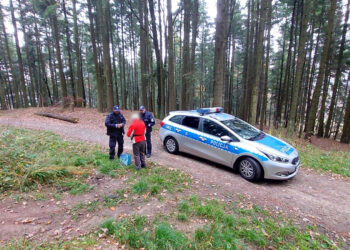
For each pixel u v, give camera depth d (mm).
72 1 15898
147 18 14188
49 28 22281
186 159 6410
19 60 20500
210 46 24312
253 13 15391
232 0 14133
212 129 5969
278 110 18031
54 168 4473
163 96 15328
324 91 16125
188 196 4016
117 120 5684
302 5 13055
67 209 3406
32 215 3195
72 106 15656
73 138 7902
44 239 2676
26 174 4078
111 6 20922
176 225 3078
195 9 17047
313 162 6723
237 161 5336
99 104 15188
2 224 2932
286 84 19094
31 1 14516
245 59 18578
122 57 27406
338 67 15320
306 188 4832
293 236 3070
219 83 8422
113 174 4758
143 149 5305
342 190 4785
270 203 4027
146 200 3771
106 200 3697
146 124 6199
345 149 12023
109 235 2793
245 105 18688
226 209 3670
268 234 3051
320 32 15570
